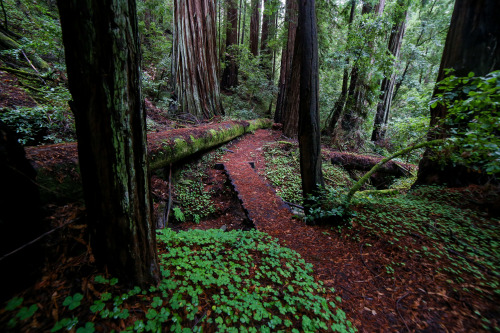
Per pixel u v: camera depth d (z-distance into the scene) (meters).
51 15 7.77
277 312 2.14
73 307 1.58
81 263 1.95
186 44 9.42
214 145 8.17
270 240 3.64
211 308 1.96
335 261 3.17
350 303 2.45
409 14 13.06
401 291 2.58
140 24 10.79
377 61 8.90
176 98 9.91
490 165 2.63
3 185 1.58
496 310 2.23
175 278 2.23
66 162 2.80
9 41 5.81
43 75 5.62
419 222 3.67
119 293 1.85
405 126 5.98
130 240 1.86
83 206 2.48
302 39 3.75
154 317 1.70
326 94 11.48
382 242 3.36
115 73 1.55
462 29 4.26
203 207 5.74
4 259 1.55
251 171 7.20
